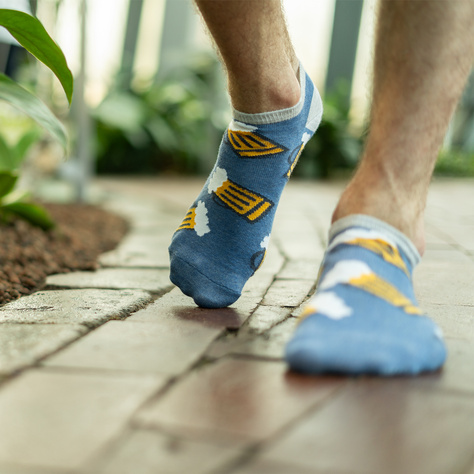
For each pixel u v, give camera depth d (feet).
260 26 2.78
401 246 2.73
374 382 2.39
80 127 8.21
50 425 2.16
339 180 15.42
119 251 4.63
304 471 1.99
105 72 16.28
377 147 2.75
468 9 2.60
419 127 2.70
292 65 3.05
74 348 2.64
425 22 2.60
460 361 2.57
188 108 15.35
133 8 17.70
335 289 2.57
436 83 2.65
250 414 2.21
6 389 2.33
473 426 2.17
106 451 2.06
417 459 2.04
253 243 3.10
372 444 2.09
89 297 3.30
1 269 3.83
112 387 2.35
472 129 18.70
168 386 2.36
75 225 5.90
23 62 8.34
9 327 2.82
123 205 8.14
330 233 2.81
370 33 2.90
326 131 15.42
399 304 2.56
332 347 2.40
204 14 2.76
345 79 17.92
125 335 2.77
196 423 2.17
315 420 2.19
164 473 1.98
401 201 2.74
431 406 2.26
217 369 2.48
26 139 5.42
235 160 3.05
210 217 3.10
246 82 2.90
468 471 2.01
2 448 2.06
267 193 3.08
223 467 2.00
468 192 11.56
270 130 3.00
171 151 15.17
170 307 3.16
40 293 3.38
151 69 17.44
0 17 3.09
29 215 4.73
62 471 1.99
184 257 3.10
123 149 14.96
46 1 7.61
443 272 3.95
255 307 3.18
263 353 2.61
